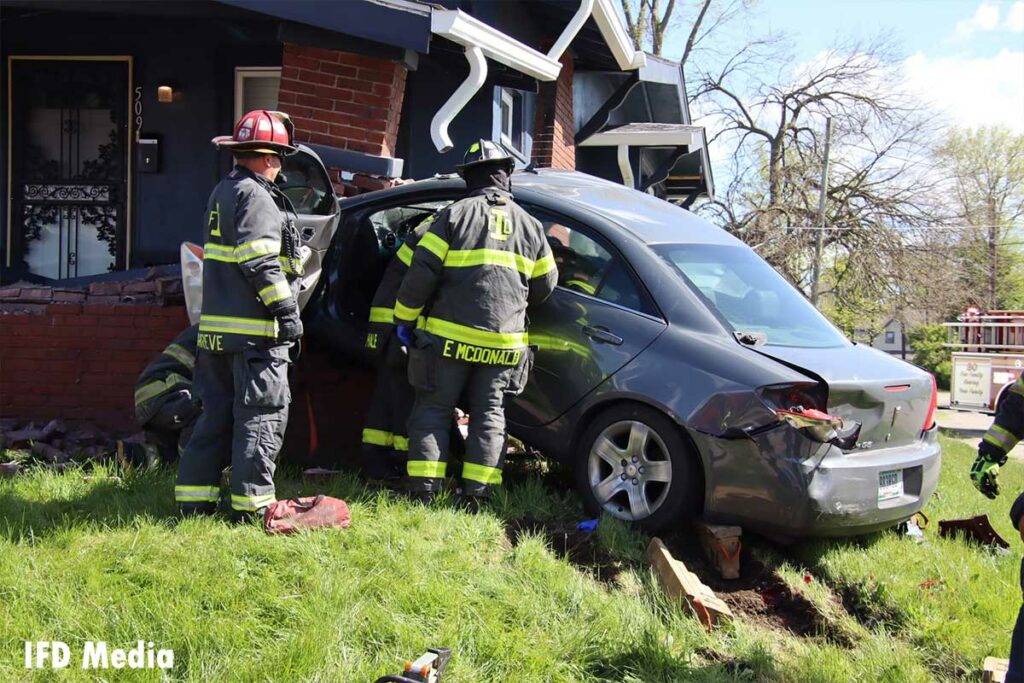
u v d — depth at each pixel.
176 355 5.56
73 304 6.55
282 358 4.54
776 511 4.61
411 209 6.28
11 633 3.34
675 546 4.88
